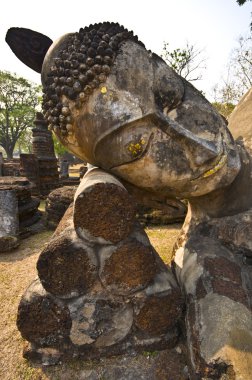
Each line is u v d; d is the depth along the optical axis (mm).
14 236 3176
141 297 1247
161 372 1223
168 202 1599
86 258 1193
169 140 1276
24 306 1235
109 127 1212
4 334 1570
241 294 1247
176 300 1286
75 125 1295
